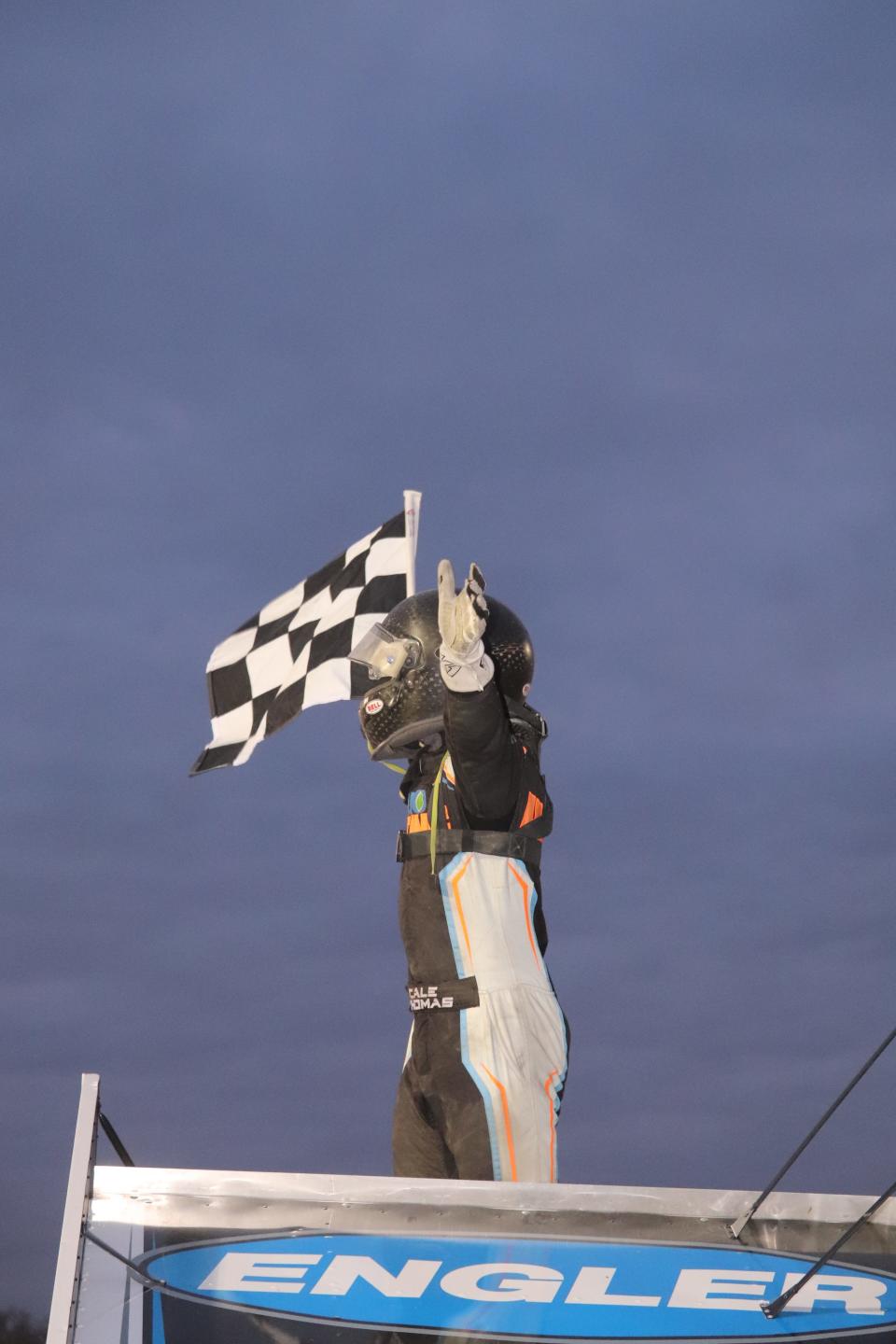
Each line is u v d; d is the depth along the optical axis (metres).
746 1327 3.06
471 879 4.81
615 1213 3.28
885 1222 3.32
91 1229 3.10
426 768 5.10
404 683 5.11
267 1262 3.09
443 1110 4.61
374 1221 3.19
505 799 4.79
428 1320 3.01
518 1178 4.50
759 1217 3.31
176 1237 3.11
